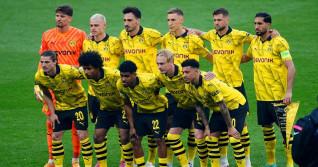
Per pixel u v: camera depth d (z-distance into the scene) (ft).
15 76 122.93
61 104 71.61
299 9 160.35
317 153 46.29
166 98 70.08
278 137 86.28
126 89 66.69
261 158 77.97
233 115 67.62
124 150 71.20
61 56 80.28
